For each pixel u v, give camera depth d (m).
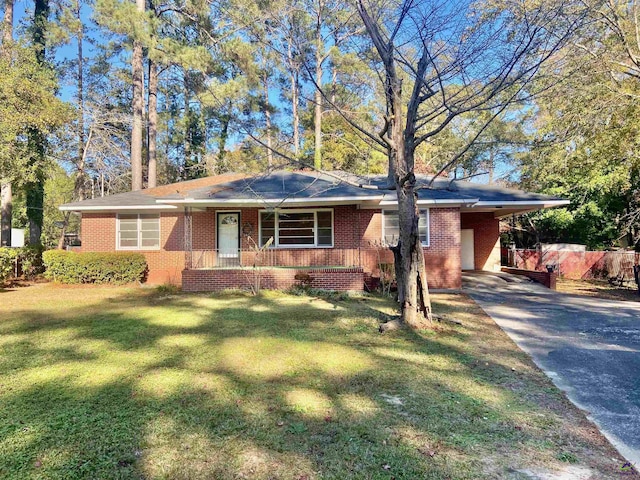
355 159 25.66
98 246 15.56
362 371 5.19
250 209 14.92
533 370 5.31
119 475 2.91
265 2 9.39
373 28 7.19
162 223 15.38
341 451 3.24
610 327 7.84
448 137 23.27
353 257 14.33
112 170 21.53
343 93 16.53
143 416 3.87
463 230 17.73
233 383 4.77
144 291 13.17
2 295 12.27
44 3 20.89
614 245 20.44
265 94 25.42
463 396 4.38
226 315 8.98
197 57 17.58
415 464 3.05
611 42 12.05
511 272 16.77
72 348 6.30
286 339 6.82
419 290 7.77
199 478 2.87
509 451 3.25
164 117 28.83
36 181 15.94
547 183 19.97
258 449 3.27
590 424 3.75
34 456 3.16
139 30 16.95
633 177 14.62
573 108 12.73
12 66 13.91
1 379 4.89
